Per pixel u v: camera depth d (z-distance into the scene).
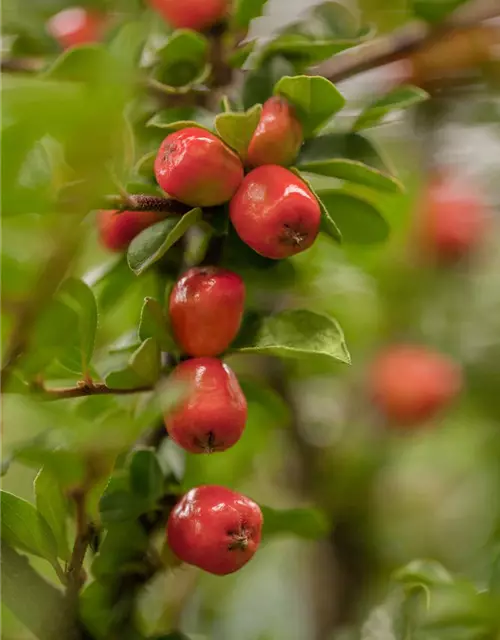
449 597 0.23
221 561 0.21
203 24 0.23
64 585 0.21
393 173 0.22
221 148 0.21
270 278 0.22
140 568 0.21
